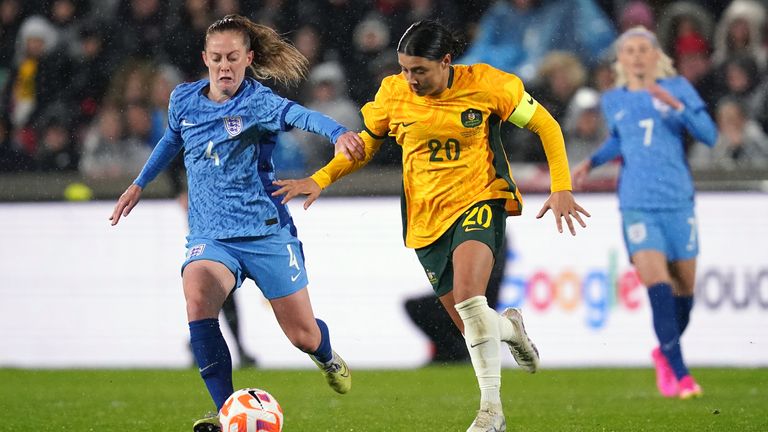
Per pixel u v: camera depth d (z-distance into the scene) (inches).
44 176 1429.6
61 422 891.4
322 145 1473.9
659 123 1110.4
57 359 1406.3
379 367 1349.7
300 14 1582.2
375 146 735.1
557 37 1553.9
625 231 1112.2
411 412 944.9
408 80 688.4
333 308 1359.5
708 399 1021.2
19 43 1611.7
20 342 1414.9
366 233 1362.0
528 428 824.3
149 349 1389.0
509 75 714.2
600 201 1328.7
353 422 876.0
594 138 1432.1
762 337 1306.6
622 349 1315.2
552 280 1328.7
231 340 1353.3
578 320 1322.6
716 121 1481.3
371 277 1358.3
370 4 1578.5
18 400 1069.1
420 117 703.1
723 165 1336.1
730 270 1312.7
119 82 1549.0
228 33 709.3
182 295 1385.3
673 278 1122.7
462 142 705.0
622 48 1132.5
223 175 719.7
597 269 1321.4
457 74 703.7
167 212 1390.3
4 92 1589.6
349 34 1573.6
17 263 1418.6
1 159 1569.9
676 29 1539.1
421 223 725.9
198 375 1296.8
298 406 1002.1
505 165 724.0
